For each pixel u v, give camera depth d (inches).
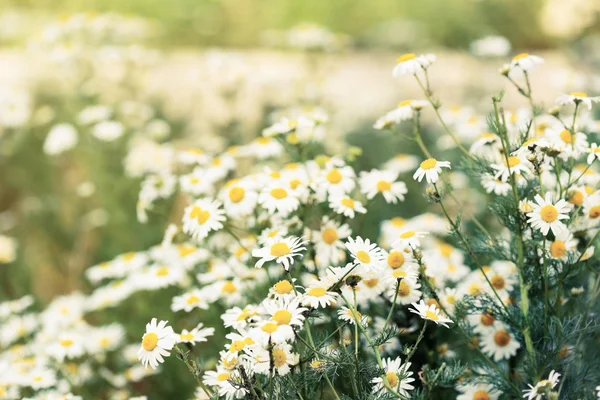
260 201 38.1
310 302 33.2
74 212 59.2
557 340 36.0
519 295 38.7
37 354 44.6
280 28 98.0
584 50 71.2
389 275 34.9
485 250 37.6
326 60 69.4
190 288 45.1
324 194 39.4
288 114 57.8
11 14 84.2
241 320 35.0
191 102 62.9
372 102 66.1
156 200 52.3
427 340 37.9
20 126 61.3
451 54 90.7
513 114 41.8
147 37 78.0
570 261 36.3
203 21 95.3
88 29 64.2
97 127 55.9
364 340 38.2
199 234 38.3
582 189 38.1
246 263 40.8
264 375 34.6
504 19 95.9
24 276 55.1
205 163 44.5
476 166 38.3
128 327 47.8
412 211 52.9
